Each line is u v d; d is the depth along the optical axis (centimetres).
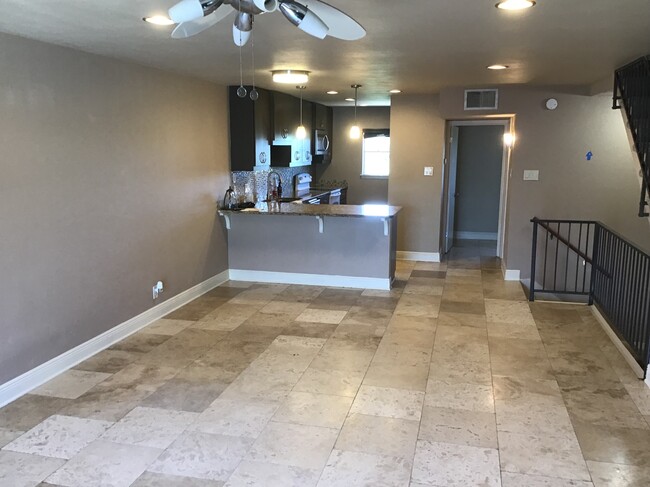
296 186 837
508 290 583
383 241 578
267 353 404
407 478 251
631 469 258
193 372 370
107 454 271
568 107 589
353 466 261
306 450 275
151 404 324
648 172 411
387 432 292
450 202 812
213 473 256
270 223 604
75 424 300
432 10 264
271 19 285
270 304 529
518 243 625
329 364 383
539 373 367
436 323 471
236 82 554
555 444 279
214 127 568
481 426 298
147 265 463
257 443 281
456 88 609
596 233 499
